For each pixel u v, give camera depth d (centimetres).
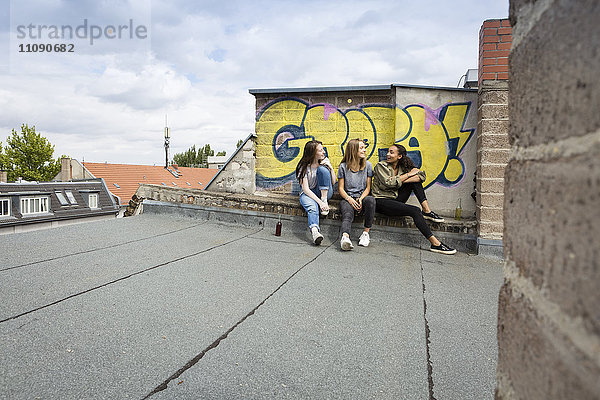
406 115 573
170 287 334
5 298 291
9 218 2305
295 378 209
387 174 534
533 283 65
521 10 76
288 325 273
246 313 289
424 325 283
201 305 299
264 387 200
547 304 59
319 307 307
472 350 248
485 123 498
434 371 221
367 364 227
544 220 61
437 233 534
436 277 404
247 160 670
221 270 388
